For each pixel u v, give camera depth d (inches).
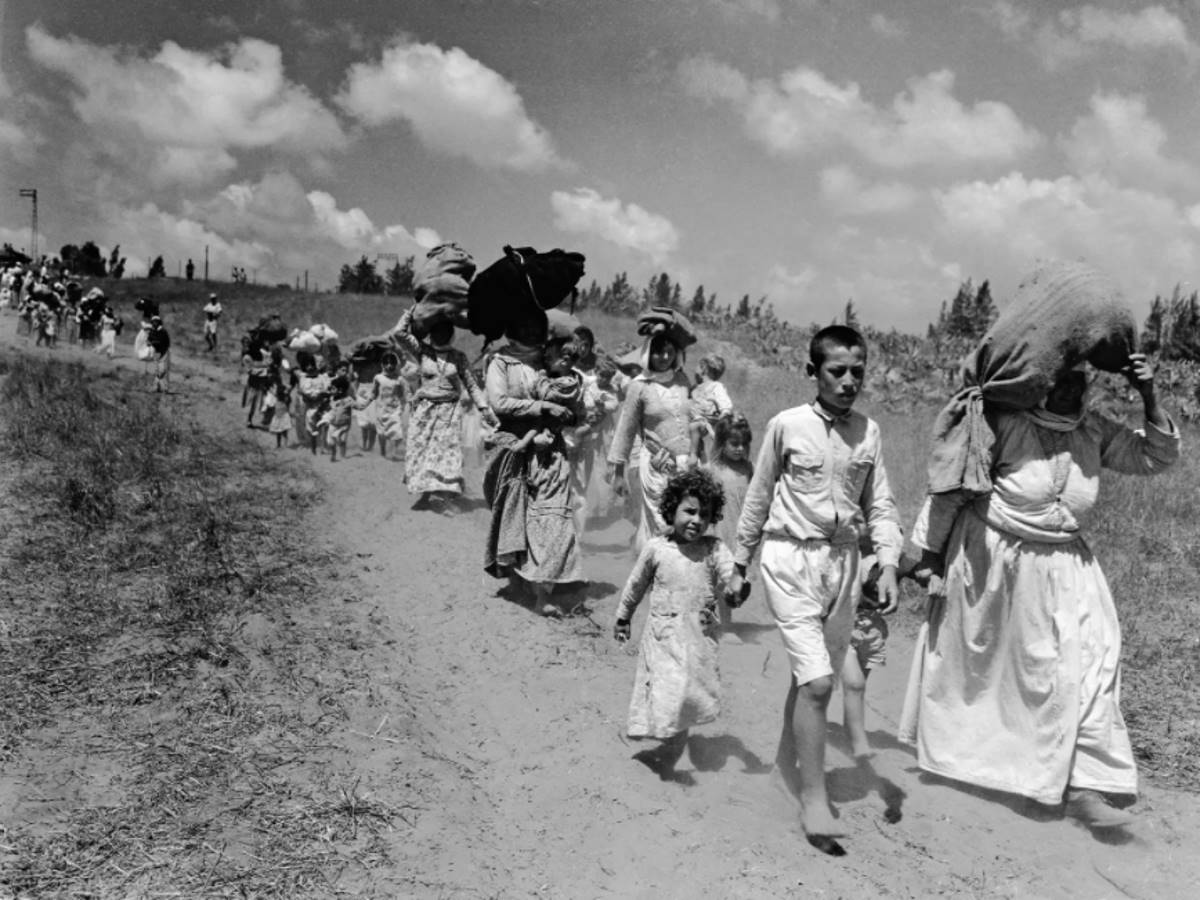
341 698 211.5
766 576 175.3
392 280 2315.5
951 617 190.4
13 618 240.7
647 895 148.3
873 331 1266.0
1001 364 180.9
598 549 377.4
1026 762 180.2
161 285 2098.9
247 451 530.6
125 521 338.6
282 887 145.7
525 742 200.7
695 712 187.0
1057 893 153.4
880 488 179.6
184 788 170.9
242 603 266.4
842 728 218.8
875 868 157.6
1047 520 180.9
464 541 354.3
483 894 147.3
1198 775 202.2
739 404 777.6
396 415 565.0
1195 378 885.8
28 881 142.7
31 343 1008.2
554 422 282.8
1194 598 333.7
